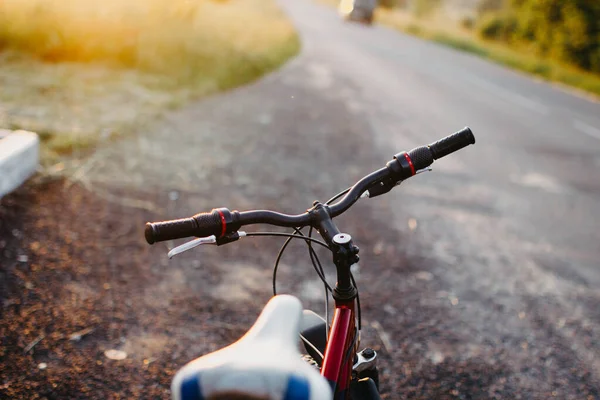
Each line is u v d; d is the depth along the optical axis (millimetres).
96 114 7586
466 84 16891
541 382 3486
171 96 9461
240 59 13367
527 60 27250
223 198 5754
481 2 49688
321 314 3920
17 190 5031
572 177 8227
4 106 7121
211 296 4012
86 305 3709
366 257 4883
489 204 6648
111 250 4422
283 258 4703
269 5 30344
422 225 5750
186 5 12570
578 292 4703
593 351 3865
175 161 6574
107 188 5508
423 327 3934
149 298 3889
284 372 1274
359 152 8086
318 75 14609
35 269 4000
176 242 4715
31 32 10375
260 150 7539
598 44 29125
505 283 4723
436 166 7941
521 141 10219
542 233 5941
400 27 39219
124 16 11000
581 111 14773
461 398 3268
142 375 3160
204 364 1306
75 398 2930
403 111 11539
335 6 53531
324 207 1886
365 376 2264
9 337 3305
